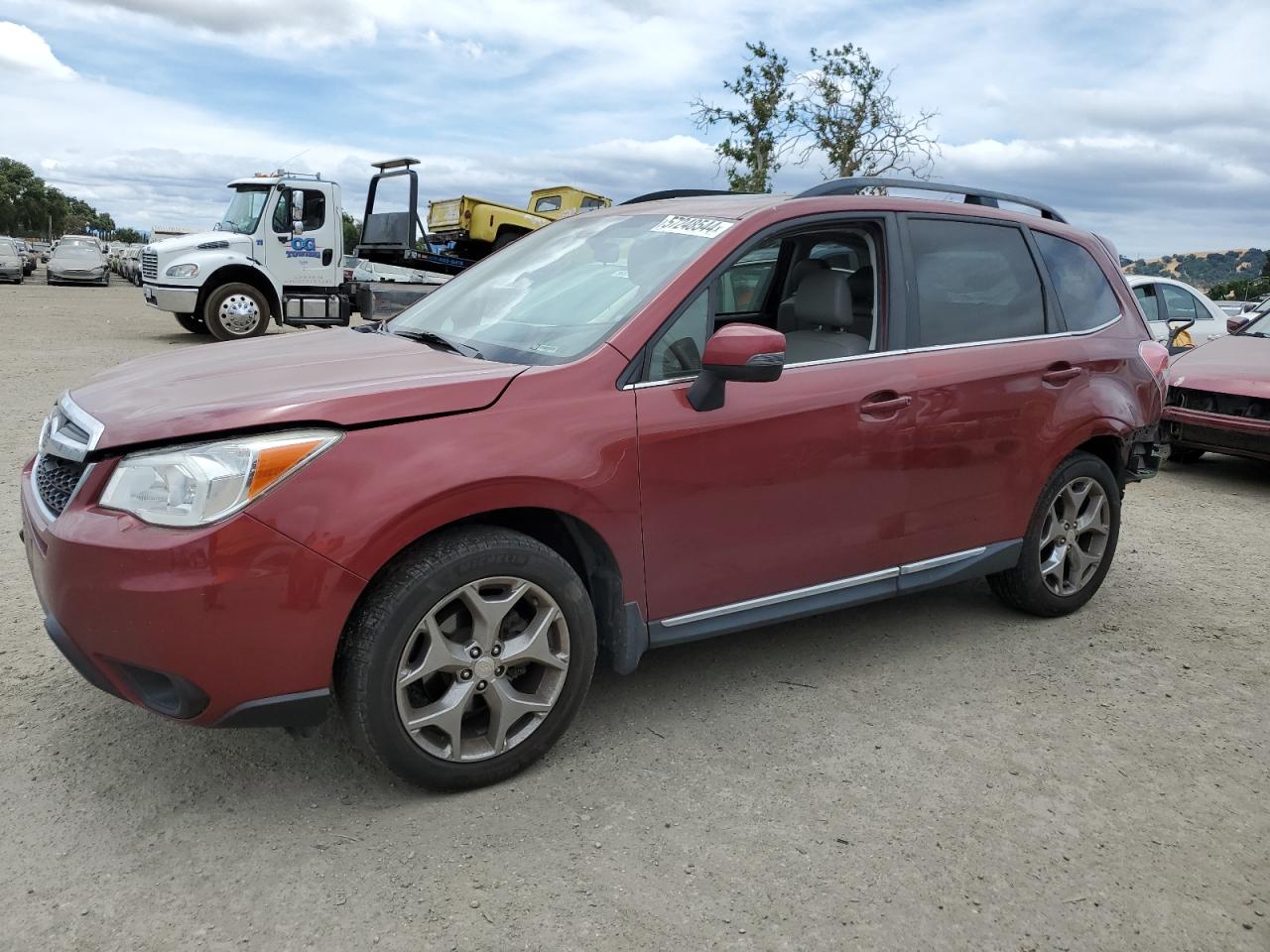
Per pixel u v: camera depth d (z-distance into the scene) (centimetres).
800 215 348
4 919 225
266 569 242
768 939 228
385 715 263
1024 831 276
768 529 328
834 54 2030
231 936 223
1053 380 404
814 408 331
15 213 14962
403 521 255
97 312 2162
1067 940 232
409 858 253
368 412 259
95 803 272
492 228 1617
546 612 286
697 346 318
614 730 325
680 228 351
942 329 377
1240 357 781
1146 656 406
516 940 225
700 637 325
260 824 266
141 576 238
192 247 1520
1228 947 233
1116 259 469
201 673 243
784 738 324
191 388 279
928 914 239
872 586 364
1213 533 617
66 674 350
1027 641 418
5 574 443
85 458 254
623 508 294
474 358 314
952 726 337
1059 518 428
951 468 373
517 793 285
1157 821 284
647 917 234
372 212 1641
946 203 398
